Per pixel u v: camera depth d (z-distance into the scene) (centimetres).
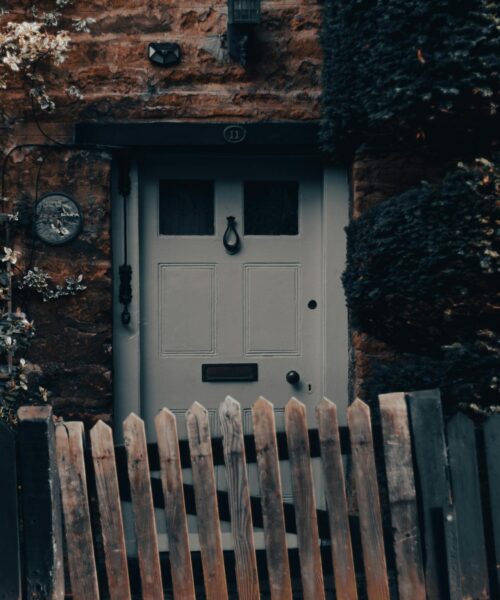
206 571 369
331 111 517
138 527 366
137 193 570
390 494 376
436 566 376
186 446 378
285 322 590
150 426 582
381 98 476
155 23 555
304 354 591
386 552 391
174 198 586
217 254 587
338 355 581
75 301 552
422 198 449
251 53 558
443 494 377
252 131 557
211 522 368
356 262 481
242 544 371
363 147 529
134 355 571
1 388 533
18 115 549
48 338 551
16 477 361
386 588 376
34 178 550
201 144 555
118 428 569
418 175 545
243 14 530
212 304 586
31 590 357
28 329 538
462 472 381
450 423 383
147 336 582
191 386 586
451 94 457
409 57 461
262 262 589
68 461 365
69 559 362
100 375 554
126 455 370
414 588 375
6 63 526
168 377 584
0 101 548
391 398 381
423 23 460
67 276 551
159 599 366
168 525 368
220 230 586
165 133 554
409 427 381
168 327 584
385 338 482
